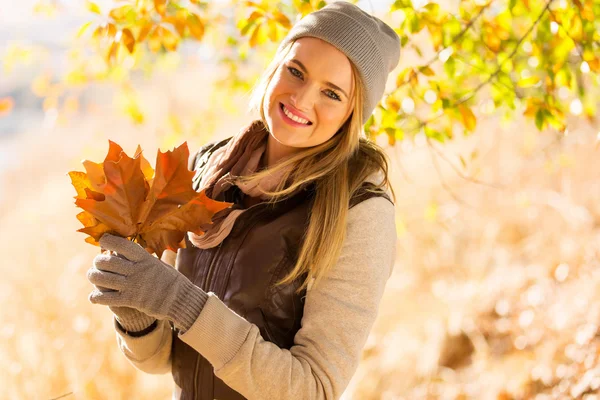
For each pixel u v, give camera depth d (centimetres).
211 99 332
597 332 288
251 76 302
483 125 456
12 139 927
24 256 403
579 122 415
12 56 319
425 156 484
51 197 532
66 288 357
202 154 163
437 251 413
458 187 456
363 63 133
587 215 393
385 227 138
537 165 436
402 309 376
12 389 304
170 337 148
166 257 159
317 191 137
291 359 127
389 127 204
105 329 324
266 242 137
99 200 120
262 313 137
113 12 206
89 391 306
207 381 143
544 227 402
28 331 327
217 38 277
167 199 121
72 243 424
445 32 208
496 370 308
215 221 141
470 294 365
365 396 325
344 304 132
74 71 315
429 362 328
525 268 374
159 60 315
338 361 130
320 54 132
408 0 193
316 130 135
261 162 150
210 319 122
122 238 119
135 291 118
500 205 432
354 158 143
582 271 346
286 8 220
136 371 314
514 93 213
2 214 632
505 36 219
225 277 138
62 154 733
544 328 319
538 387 287
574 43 197
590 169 419
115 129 545
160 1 197
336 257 132
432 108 213
